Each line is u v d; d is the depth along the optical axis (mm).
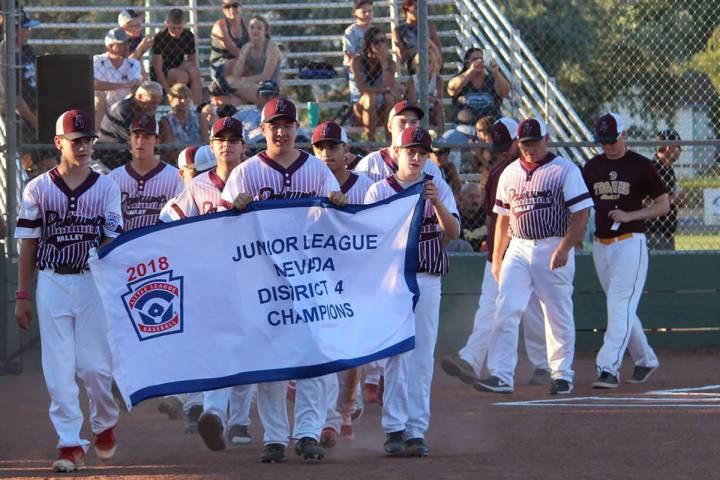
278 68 41625
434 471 17672
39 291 18594
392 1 48750
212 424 19438
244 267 18578
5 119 31984
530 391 28000
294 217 18719
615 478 17094
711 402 25469
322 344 18578
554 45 47500
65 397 18391
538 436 21109
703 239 41844
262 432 22312
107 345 18703
